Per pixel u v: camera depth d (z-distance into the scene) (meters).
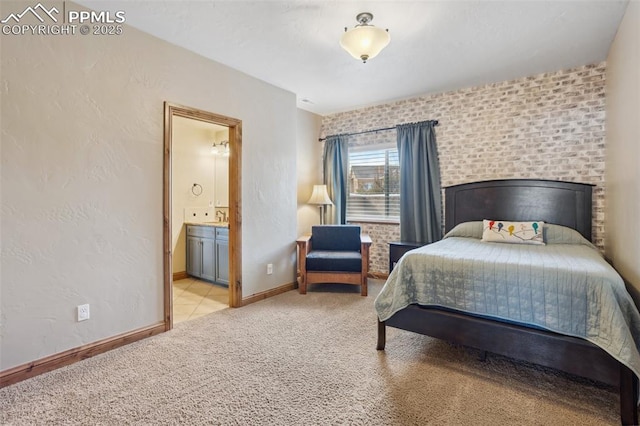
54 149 2.13
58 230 2.16
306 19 2.41
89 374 2.07
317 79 3.65
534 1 2.18
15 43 1.96
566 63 3.21
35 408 1.73
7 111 1.94
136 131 2.55
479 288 2.07
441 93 4.12
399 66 3.28
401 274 2.35
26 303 2.03
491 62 3.17
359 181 4.95
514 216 3.55
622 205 2.50
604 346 1.64
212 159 5.20
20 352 2.00
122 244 2.49
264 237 3.73
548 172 3.47
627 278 2.37
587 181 3.27
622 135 2.48
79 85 2.24
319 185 4.81
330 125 5.14
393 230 4.61
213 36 2.67
